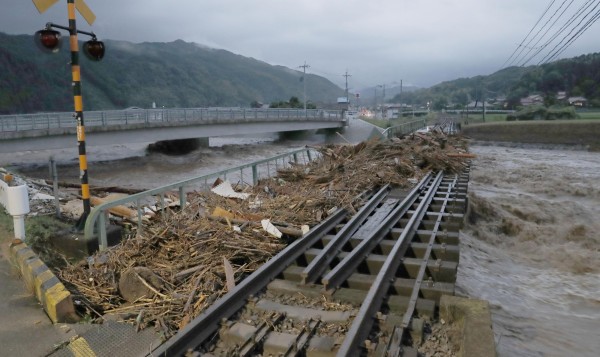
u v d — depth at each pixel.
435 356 4.75
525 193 20.11
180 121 37.19
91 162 34.09
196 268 6.42
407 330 5.03
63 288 5.43
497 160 31.84
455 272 6.84
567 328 7.27
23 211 7.23
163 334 4.98
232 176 23.48
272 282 6.33
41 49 8.08
